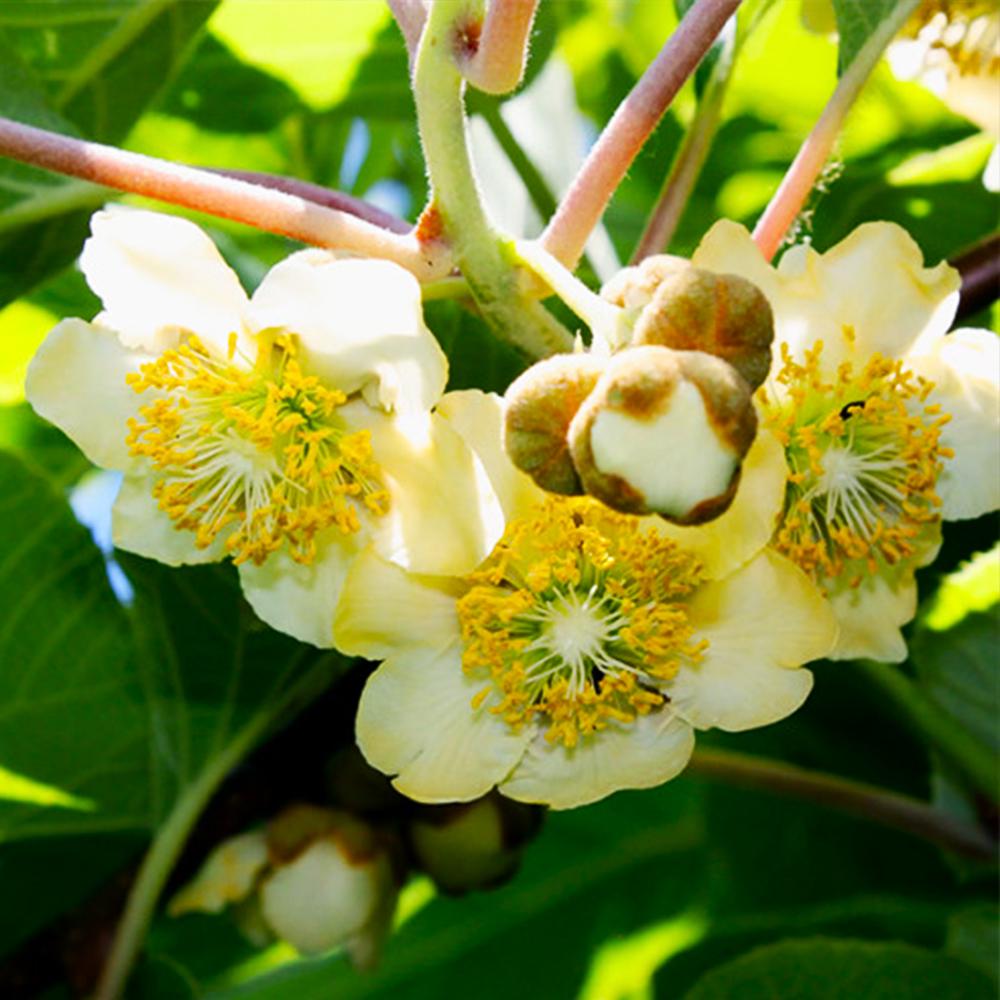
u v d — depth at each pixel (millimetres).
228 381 372
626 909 496
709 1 358
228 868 428
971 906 457
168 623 417
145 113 454
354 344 362
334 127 495
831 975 429
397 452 362
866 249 370
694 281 342
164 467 374
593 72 495
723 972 430
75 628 417
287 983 487
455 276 373
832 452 372
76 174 361
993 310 449
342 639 366
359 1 457
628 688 367
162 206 465
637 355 337
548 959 493
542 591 369
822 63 460
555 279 352
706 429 335
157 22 440
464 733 369
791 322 369
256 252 479
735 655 366
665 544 363
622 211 483
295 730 423
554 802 370
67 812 422
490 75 350
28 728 417
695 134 404
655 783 369
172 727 421
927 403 376
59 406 374
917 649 437
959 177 458
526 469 346
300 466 368
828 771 482
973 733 440
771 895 487
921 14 410
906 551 375
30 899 426
